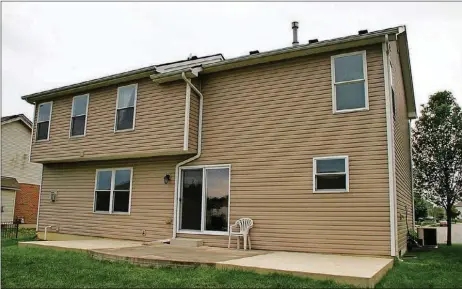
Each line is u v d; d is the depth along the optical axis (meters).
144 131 10.84
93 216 12.63
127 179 12.09
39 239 13.64
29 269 6.73
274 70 9.78
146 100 11.05
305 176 8.87
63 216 13.46
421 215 40.50
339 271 5.79
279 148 9.33
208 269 6.50
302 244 8.62
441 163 12.87
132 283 5.62
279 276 5.85
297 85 9.38
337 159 8.57
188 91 10.26
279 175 9.20
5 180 20.25
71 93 13.15
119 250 8.38
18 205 21.16
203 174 10.41
